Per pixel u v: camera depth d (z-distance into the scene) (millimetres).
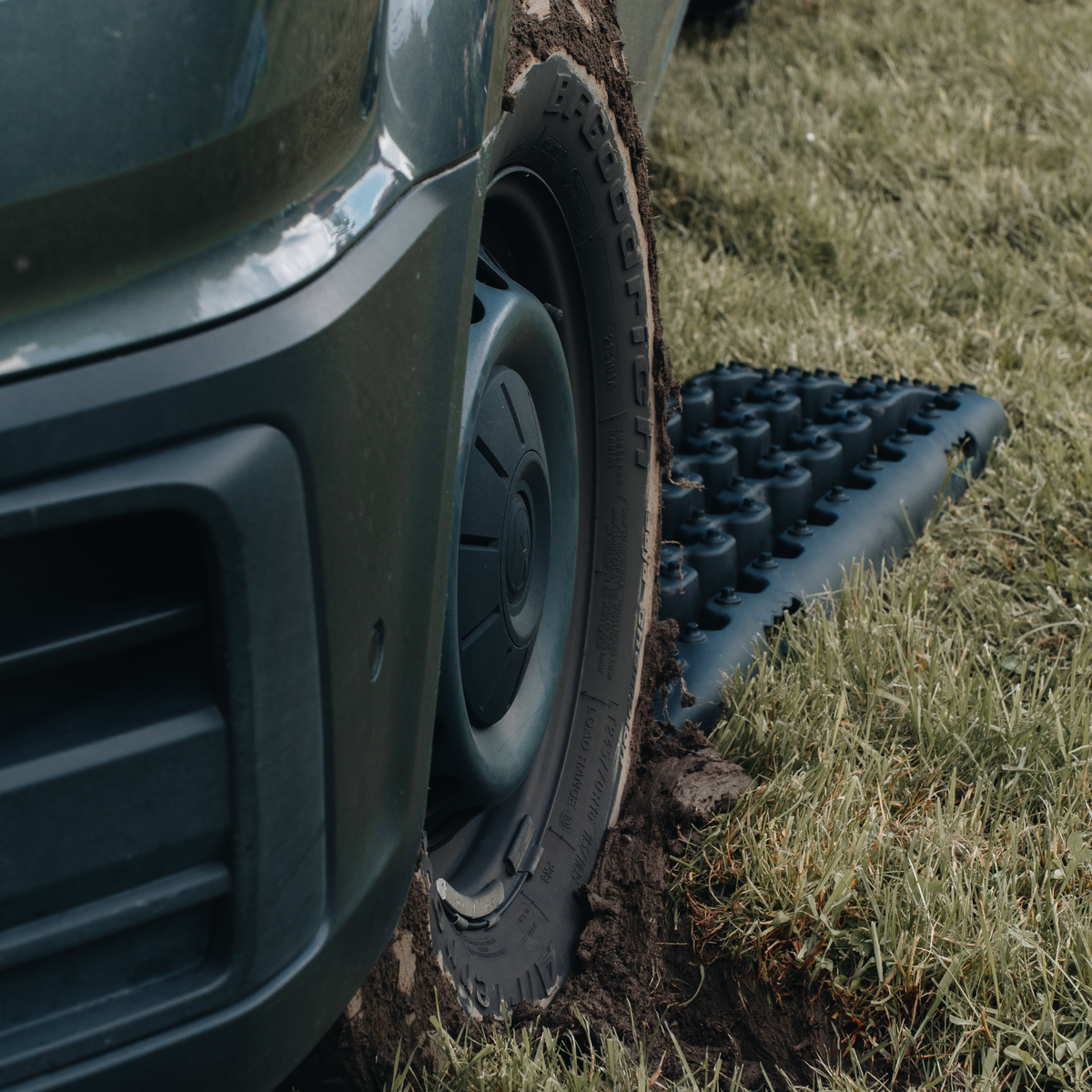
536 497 1795
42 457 838
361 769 1116
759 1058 1753
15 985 926
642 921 1892
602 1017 1759
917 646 2434
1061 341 3912
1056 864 1855
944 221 4805
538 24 1618
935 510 3115
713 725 2348
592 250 1976
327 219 1019
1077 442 3207
